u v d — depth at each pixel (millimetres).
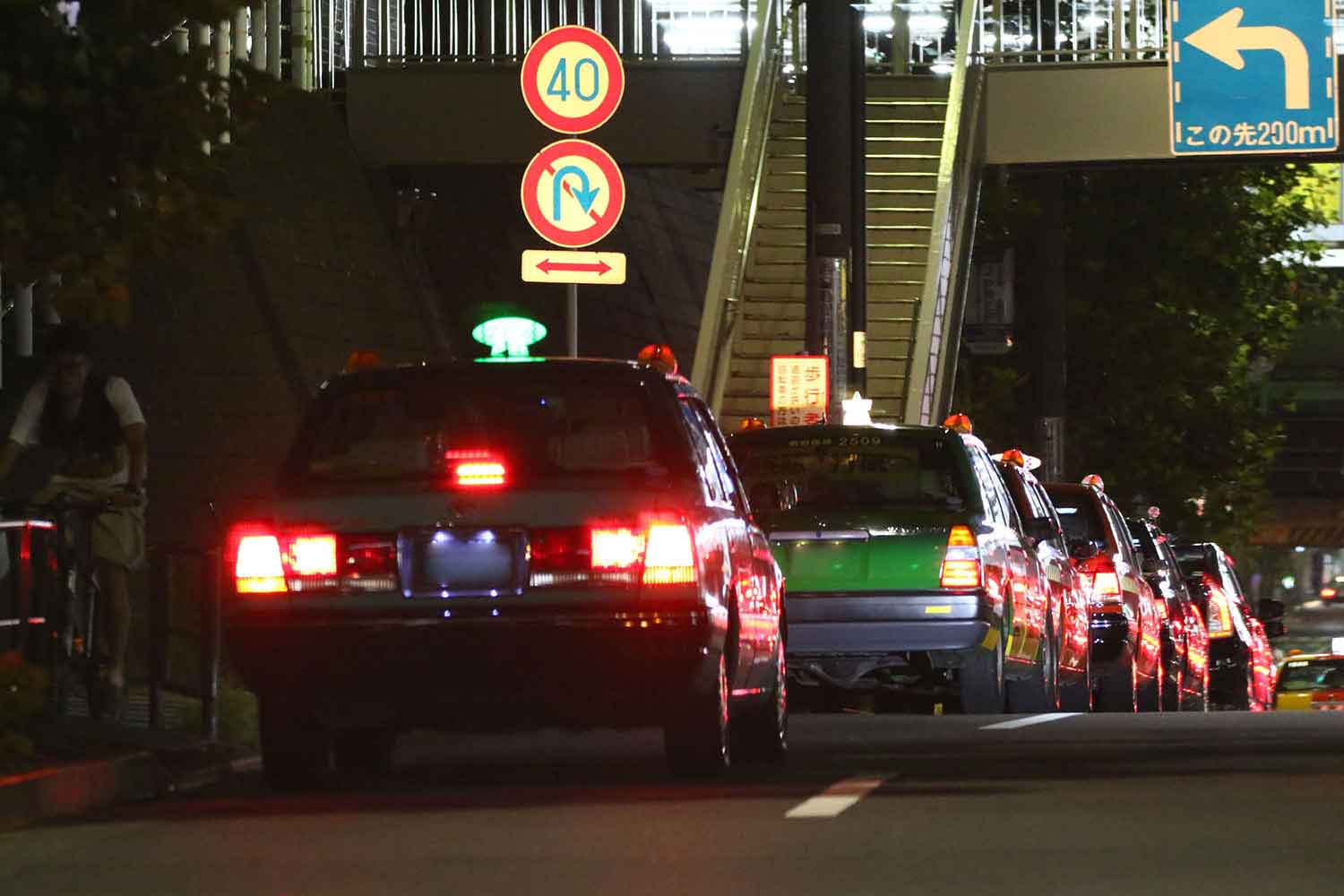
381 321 83438
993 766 32281
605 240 108562
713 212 127750
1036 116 96562
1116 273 121125
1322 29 89062
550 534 29094
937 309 84625
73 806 28844
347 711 29531
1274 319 128375
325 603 29266
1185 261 122125
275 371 71500
